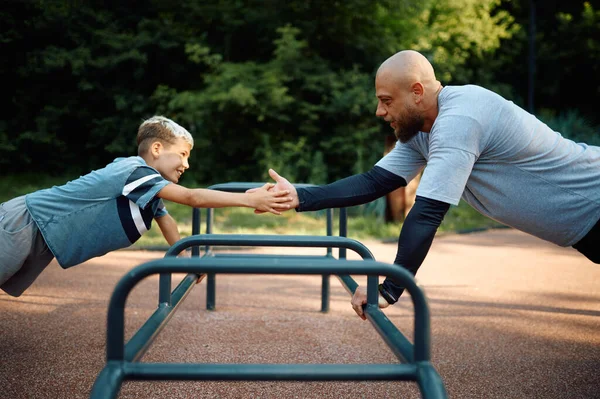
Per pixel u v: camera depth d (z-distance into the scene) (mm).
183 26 14828
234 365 1205
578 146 2051
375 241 7051
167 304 1900
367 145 13133
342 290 4496
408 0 13297
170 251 2057
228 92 12516
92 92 14734
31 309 3586
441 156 1842
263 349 2830
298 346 2895
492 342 3029
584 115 17000
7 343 2859
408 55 1949
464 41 14266
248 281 4848
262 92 12648
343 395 2279
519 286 4570
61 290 4180
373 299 1874
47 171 14984
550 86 16844
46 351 2736
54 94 14844
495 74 16609
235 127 13719
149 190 2170
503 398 2254
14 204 2248
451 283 4668
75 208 2219
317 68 13320
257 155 13641
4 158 14219
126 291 1190
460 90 1932
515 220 2055
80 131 15297
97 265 5273
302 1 13359
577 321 3494
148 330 1520
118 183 2205
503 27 14695
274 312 3676
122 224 2217
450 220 9164
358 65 13656
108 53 14414
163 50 14273
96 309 3607
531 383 2424
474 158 1870
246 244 2084
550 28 17141
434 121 2008
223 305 3861
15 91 14820
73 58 13852
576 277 4961
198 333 3117
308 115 13242
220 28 14188
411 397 2270
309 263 1193
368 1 13227
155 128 2492
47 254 2326
